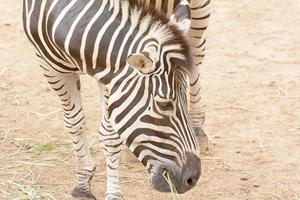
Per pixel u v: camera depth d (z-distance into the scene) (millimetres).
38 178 14664
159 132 11016
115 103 11219
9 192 14102
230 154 15711
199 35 15039
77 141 13539
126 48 11242
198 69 15414
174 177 11070
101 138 12680
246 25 23547
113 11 11484
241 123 17156
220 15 24297
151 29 11188
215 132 16719
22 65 20688
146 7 11359
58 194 14039
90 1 11633
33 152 15766
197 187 14352
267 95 18656
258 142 16234
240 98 18500
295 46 21875
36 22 12125
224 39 22484
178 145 11039
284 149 15922
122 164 15219
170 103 10945
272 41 22297
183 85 11094
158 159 11109
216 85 19297
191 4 14367
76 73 12750
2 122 17250
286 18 24031
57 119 17453
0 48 21859
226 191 14219
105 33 11383
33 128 16969
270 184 14492
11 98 18594
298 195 14062
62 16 11727
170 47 10945
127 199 13859
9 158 15523
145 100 11000
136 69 10898
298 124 17078
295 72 20031
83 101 18469
